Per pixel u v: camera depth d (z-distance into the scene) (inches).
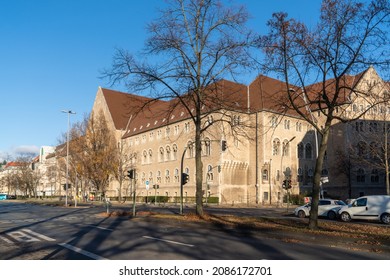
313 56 659.4
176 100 1061.1
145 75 848.9
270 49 675.4
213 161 2420.0
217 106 962.7
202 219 856.9
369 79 861.8
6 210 1584.6
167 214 1056.8
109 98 3742.6
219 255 418.3
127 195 3292.3
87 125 2485.2
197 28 878.4
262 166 2437.3
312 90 749.9
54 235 614.9
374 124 1524.4
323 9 642.2
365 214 975.6
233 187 2447.1
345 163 2164.1
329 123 686.5
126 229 716.0
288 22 658.8
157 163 3011.8
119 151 2721.5
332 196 2353.6
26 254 428.5
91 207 1833.2
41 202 2524.6
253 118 2438.5
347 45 629.0
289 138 2620.6
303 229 655.1
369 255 442.6
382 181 2469.2
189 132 2640.3
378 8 611.5
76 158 2431.1
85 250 451.8
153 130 3105.3
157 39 853.8
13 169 4286.4
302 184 2672.2
